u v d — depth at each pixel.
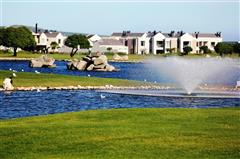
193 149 34.31
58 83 105.38
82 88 101.50
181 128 42.09
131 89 102.69
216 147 34.97
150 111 52.97
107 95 89.88
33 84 101.88
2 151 33.75
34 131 40.34
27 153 33.19
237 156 32.47
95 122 45.12
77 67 180.12
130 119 46.97
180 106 74.50
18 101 79.31
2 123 45.22
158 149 34.25
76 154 32.91
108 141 36.62
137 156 32.31
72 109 72.75
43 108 72.81
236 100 82.38
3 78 107.88
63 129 41.19
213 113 51.91
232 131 41.00
